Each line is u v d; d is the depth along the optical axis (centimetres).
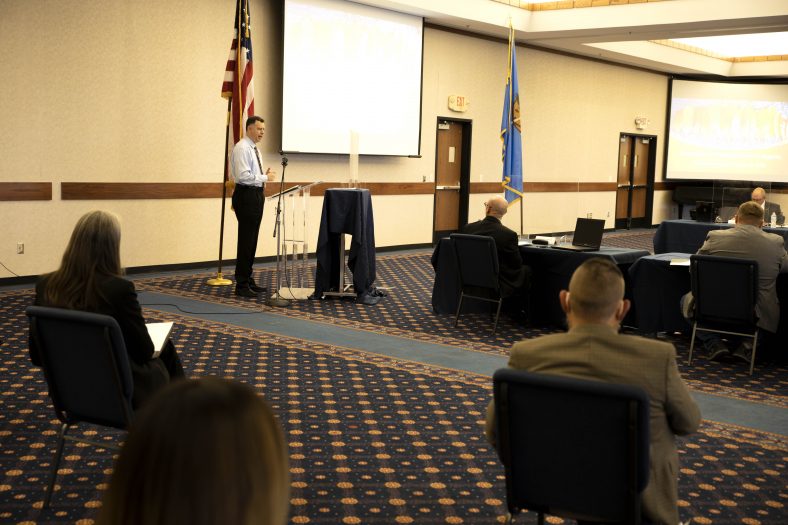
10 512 297
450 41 1269
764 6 1071
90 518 295
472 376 519
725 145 1783
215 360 533
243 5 837
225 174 847
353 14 1076
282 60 1002
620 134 1689
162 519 59
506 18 1244
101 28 840
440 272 729
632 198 1772
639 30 1219
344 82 1079
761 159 1772
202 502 59
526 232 1492
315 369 521
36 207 807
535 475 222
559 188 1551
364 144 1119
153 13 882
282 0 996
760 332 583
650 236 1614
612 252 680
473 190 1362
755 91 1764
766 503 329
